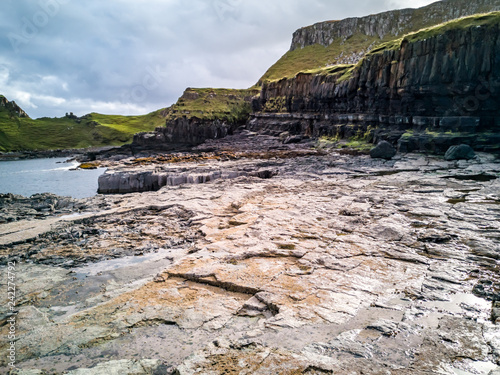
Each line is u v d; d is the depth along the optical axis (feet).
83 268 41.88
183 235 53.47
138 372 21.07
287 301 29.37
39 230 56.70
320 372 19.88
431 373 19.57
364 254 40.22
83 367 22.04
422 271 35.04
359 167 113.70
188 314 28.48
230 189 85.71
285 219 55.36
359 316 26.63
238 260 40.06
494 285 31.30
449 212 55.36
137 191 118.42
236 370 20.30
